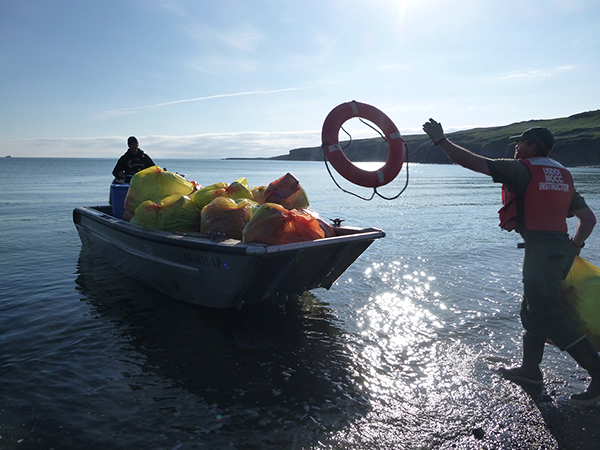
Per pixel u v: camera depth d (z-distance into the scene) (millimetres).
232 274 3906
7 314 4551
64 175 51312
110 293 5332
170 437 2498
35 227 10555
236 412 2764
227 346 3805
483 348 3738
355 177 4133
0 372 3281
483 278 6020
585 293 3080
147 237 4680
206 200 4891
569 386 3078
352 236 4141
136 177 5652
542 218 2877
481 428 2561
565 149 120500
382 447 2398
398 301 5039
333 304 4938
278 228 3869
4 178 42469
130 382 3160
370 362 3480
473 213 14328
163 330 4172
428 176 57562
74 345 3807
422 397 2943
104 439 2471
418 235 9711
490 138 166250
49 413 2730
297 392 3018
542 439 2463
